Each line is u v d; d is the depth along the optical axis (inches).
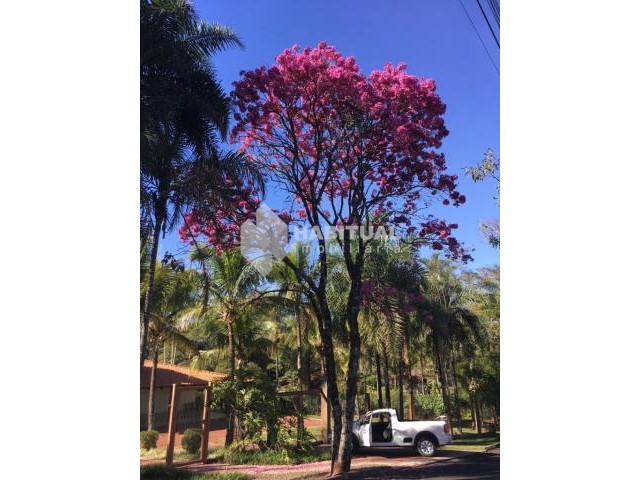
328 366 295.6
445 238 295.0
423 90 291.9
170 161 270.1
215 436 306.0
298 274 296.2
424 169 295.3
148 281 271.6
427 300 314.2
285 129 303.1
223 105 291.6
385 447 315.9
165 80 275.1
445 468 281.0
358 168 299.9
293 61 296.2
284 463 289.9
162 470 274.2
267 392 308.5
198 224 291.1
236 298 311.0
